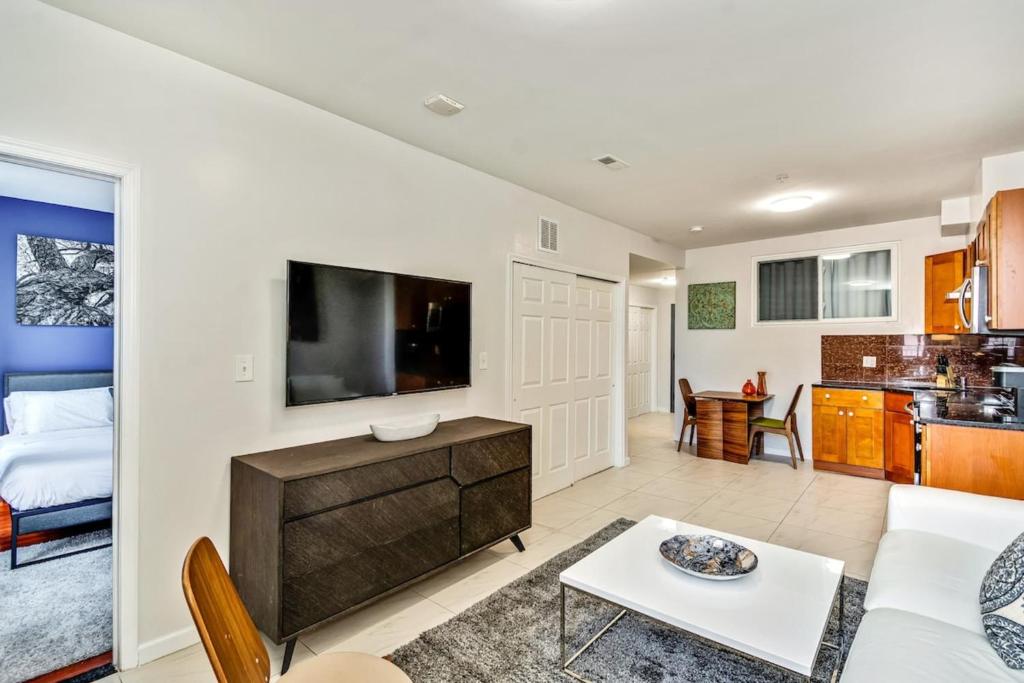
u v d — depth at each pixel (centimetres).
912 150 309
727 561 195
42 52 179
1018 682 126
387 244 289
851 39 195
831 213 459
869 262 511
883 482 454
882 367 498
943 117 264
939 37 193
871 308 510
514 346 380
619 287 512
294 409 247
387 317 275
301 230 250
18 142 174
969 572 178
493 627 223
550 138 294
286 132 245
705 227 515
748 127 278
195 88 215
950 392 430
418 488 242
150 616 202
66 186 355
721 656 204
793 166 337
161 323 205
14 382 386
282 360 242
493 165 338
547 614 234
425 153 312
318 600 203
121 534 198
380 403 284
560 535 332
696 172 350
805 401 548
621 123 273
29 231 394
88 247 417
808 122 271
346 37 197
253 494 207
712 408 548
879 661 136
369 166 280
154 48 204
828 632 220
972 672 129
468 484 268
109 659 202
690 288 636
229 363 224
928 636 145
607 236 488
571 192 397
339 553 210
